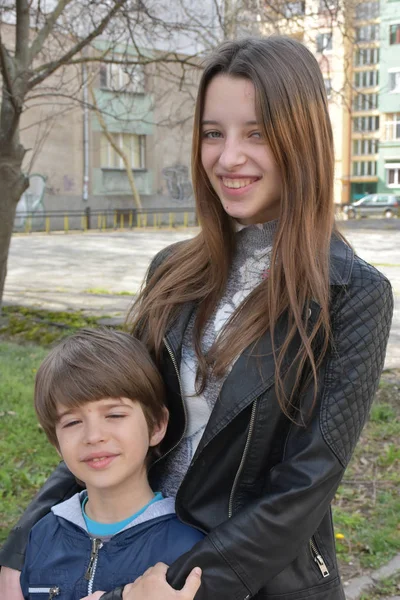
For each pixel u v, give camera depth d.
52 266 14.63
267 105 1.49
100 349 1.64
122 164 29.88
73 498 1.72
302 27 7.89
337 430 1.43
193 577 1.38
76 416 1.61
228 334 1.58
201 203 1.74
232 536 1.41
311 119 1.52
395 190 42.03
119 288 11.46
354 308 1.47
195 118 1.66
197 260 1.78
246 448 1.51
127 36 7.62
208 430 1.53
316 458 1.43
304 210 1.51
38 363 6.70
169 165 31.31
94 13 7.12
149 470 1.77
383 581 3.21
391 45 30.92
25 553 1.69
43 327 8.26
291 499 1.40
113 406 1.60
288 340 1.49
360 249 17.17
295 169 1.51
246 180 1.57
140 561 1.56
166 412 1.70
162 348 1.70
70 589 1.58
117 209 29.55
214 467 1.55
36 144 9.27
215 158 1.63
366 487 4.19
